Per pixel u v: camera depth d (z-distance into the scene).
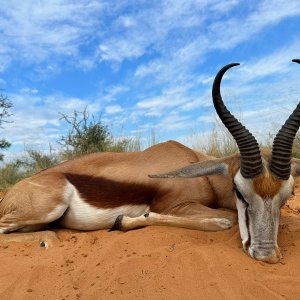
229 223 0.99
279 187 0.82
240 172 0.86
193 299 0.69
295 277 0.74
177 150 1.20
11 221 1.13
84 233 1.12
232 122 0.85
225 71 0.86
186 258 0.82
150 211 1.15
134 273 0.78
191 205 1.09
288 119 0.83
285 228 1.00
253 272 0.76
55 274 0.83
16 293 0.77
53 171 1.17
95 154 1.22
